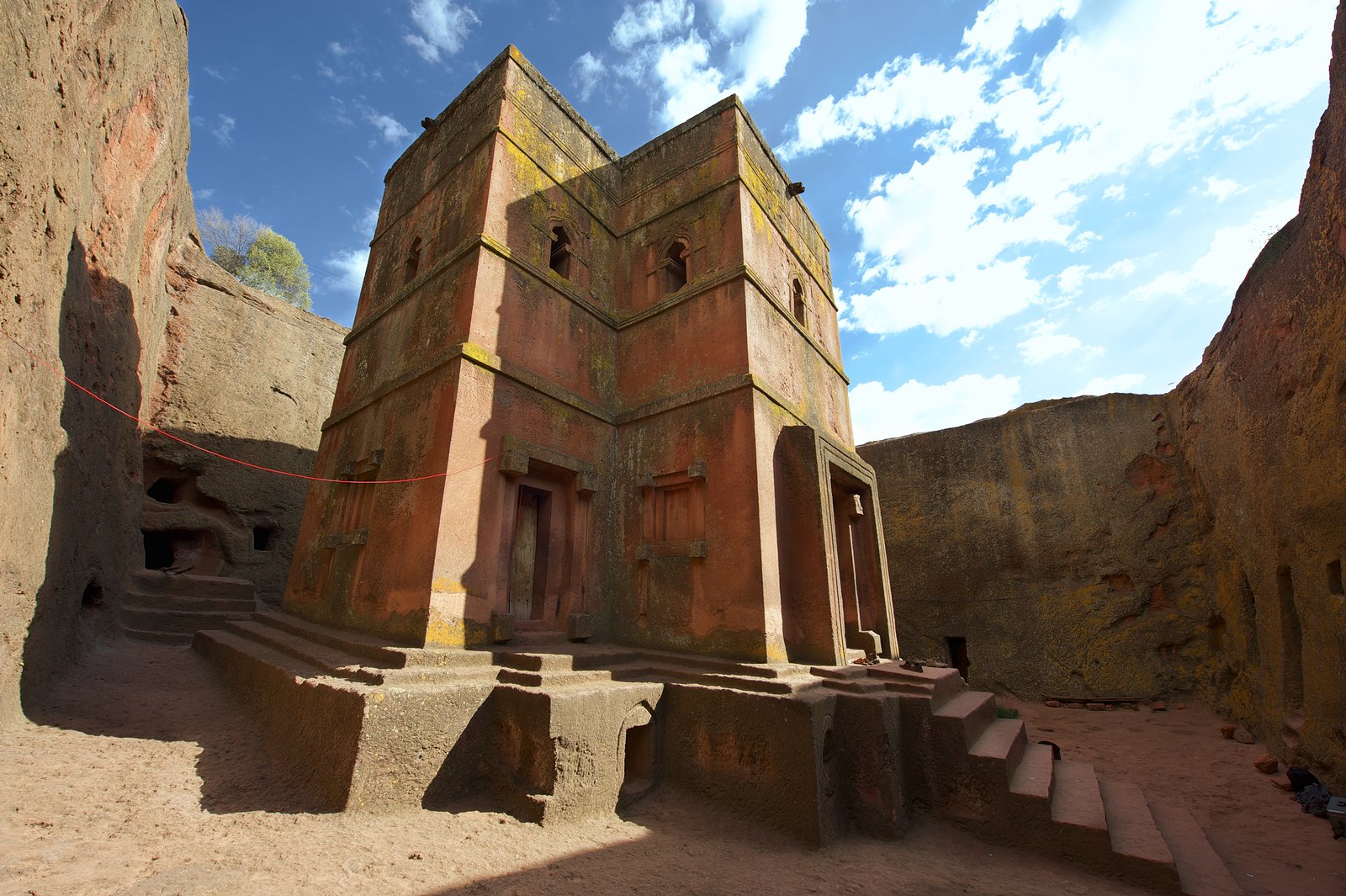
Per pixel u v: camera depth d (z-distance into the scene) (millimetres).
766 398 9375
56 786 4734
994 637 15469
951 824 6582
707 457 9156
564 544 9344
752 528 8359
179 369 15977
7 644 5812
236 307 17688
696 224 11258
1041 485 15727
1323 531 7902
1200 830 6832
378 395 9891
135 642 10203
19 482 6055
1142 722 12445
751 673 7285
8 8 5434
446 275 9695
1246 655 11125
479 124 10883
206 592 12406
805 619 8703
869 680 7684
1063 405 15953
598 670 7340
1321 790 7703
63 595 7816
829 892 5035
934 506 17172
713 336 9969
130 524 12328
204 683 8258
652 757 6945
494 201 9750
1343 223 7363
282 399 18359
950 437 17406
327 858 4355
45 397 6730
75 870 3705
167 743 6008
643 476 9742
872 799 6500
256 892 3803
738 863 5445
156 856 4039
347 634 8156
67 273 7871
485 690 6254
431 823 5223
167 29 11422
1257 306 9859
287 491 17734
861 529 11961
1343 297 7391
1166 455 14430
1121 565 14336
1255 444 10062
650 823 6160
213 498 15977
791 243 13023
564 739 5816
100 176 9336
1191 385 13195
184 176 15156
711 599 8484
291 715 6137
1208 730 11641
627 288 11906
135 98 10352
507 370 8750
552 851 5109
